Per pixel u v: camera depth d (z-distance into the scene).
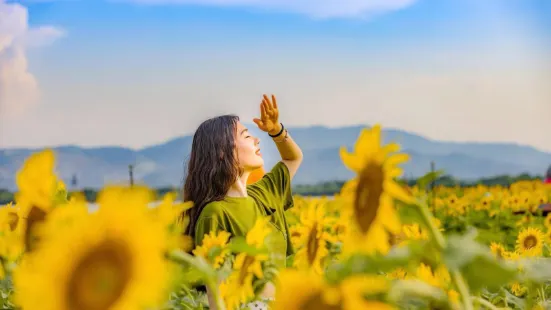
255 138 4.77
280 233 4.31
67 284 1.21
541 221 10.66
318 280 1.26
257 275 2.34
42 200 1.54
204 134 4.66
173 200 1.36
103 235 1.21
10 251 1.87
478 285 1.33
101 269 1.21
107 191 1.23
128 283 1.21
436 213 12.16
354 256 1.35
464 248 1.33
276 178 5.09
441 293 1.32
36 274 1.21
